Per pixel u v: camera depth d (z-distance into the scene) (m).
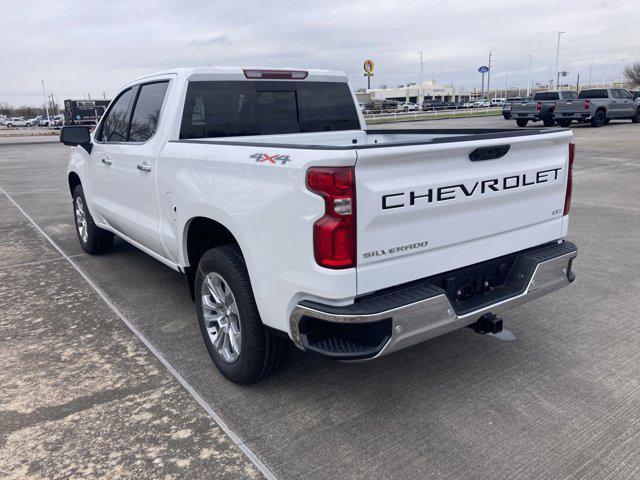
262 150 2.88
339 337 2.76
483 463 2.64
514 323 4.27
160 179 3.94
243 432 2.92
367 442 2.81
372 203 2.54
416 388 3.34
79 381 3.47
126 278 5.54
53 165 18.42
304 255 2.63
